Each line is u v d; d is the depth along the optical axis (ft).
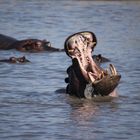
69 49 169.17
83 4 473.26
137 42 292.81
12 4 473.67
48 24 364.17
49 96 172.96
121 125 144.87
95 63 170.30
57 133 138.21
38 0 501.97
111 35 318.86
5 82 193.57
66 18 393.70
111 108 159.94
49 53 261.65
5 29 341.41
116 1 491.72
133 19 397.60
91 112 155.94
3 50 270.46
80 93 170.60
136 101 167.53
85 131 139.95
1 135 136.36
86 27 353.72
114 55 251.19
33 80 197.57
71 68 172.45
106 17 404.16
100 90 168.86
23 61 232.12
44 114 153.79
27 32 330.13
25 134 137.18
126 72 212.84
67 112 155.63
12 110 157.28
